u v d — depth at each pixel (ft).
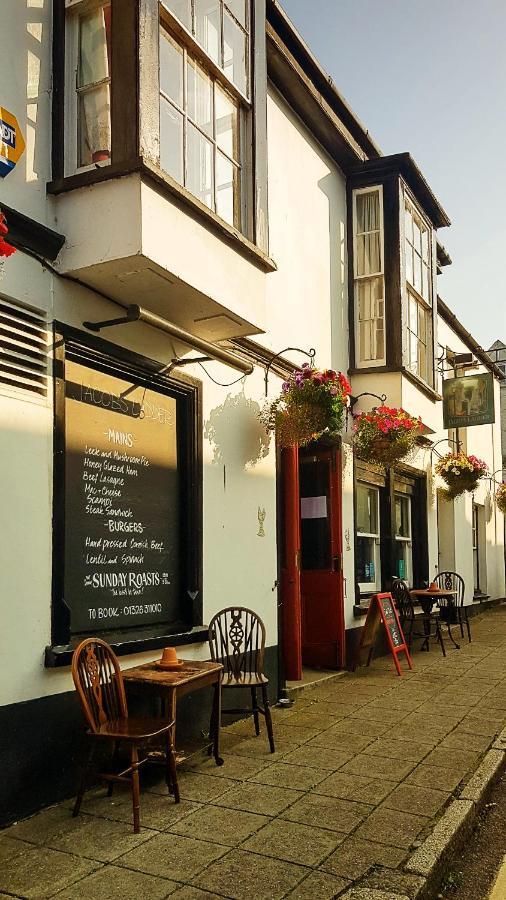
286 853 12.26
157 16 15.62
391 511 35.47
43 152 15.48
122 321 15.84
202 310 17.97
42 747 14.21
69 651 14.64
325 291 29.48
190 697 18.99
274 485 24.62
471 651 34.35
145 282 16.06
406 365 32.01
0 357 14.08
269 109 25.32
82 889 11.10
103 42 16.08
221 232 17.53
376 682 26.68
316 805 14.37
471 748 18.20
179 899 10.80
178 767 16.72
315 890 11.04
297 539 25.70
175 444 19.93
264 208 20.39
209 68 18.63
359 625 30.55
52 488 14.94
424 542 41.32
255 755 17.65
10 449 14.02
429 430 35.70
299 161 27.68
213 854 12.23
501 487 60.70
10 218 14.11
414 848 12.42
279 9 23.75
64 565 15.21
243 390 22.99
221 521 21.31
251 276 19.11
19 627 13.92
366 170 31.71
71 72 16.15
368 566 33.76
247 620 21.27
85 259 15.16
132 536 17.94
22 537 14.12
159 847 12.50
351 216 32.07
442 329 47.73
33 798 13.97
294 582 25.70
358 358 31.50
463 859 13.23
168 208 15.64
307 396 22.34
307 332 27.63
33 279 14.89
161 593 18.93
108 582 17.02
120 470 17.65
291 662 25.54
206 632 19.49
